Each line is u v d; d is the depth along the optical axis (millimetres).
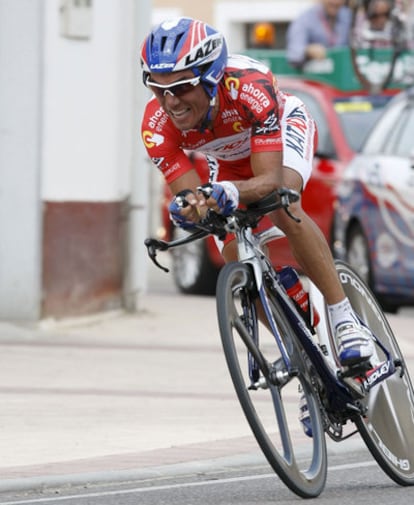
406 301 28453
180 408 17344
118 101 24422
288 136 12656
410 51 33750
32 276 23062
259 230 12977
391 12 33781
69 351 21547
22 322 23141
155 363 20703
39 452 14625
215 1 47375
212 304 27641
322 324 13000
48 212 23156
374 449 13172
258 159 12023
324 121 29906
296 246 12539
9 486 12984
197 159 30203
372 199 27047
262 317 12297
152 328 23984
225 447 15086
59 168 23297
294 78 33938
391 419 13484
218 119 12281
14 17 22844
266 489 13062
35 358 20844
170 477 13805
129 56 24719
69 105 23391
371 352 12820
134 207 25188
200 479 13680
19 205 23000
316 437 12516
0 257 23109
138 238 25312
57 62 23125
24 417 16531
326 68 34688
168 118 12500
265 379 12039
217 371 20141
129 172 25062
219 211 11680
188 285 30984
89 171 23891
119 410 17109
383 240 26766
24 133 22922
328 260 12672
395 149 27109
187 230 12109
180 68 11609
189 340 22969
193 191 12570
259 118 12023
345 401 12906
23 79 22891
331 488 13148
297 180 12492
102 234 24281
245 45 47781
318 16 35500
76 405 17375
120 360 20891
